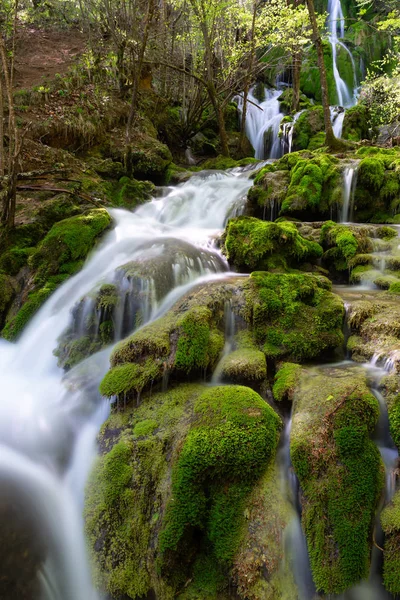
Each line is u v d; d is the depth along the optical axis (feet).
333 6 71.51
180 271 15.94
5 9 39.37
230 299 13.17
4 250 20.40
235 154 48.16
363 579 7.43
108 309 14.58
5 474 10.18
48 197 25.23
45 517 9.41
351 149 31.53
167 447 9.21
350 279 16.34
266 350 11.60
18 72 38.75
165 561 8.05
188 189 29.86
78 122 32.76
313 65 62.13
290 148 44.34
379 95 45.16
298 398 9.50
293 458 8.32
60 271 18.74
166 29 41.14
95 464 9.76
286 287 12.91
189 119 44.60
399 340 10.59
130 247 19.01
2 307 18.70
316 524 7.76
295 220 22.02
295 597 7.49
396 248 17.24
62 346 14.93
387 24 38.11
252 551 7.68
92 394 12.05
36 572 8.45
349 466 7.97
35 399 12.93
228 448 8.32
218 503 8.24
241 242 17.28
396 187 21.45
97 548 8.71
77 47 48.62
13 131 21.40
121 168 31.50
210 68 39.01
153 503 8.73
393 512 7.66
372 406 8.52
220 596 7.78
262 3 41.81
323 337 11.47
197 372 10.93
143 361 11.03
